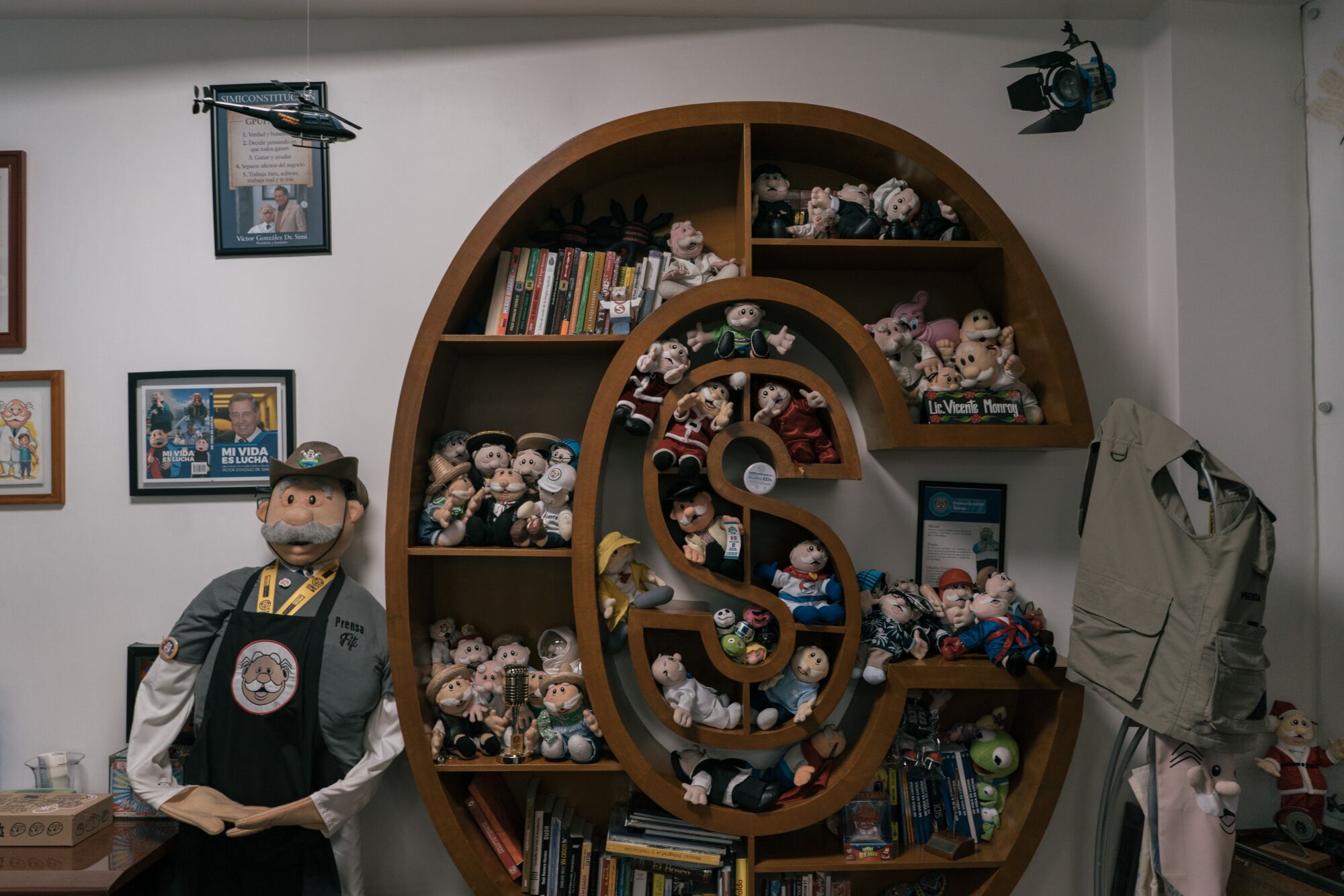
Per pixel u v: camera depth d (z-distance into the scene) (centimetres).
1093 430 177
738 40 195
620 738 167
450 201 193
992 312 191
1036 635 173
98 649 192
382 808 187
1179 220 187
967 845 173
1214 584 144
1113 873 182
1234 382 187
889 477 193
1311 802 173
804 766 173
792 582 172
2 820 167
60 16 194
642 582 183
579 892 174
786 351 173
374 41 194
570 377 194
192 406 192
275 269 193
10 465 194
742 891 172
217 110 193
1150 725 149
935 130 195
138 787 168
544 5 189
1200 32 189
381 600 190
